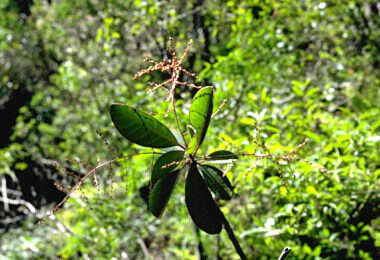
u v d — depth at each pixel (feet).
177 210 11.20
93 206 10.78
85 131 16.29
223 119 10.43
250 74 11.29
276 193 8.40
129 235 12.32
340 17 16.02
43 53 22.94
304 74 14.07
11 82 24.12
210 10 16.05
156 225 13.71
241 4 14.99
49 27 22.15
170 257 13.07
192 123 3.31
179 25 15.76
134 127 3.25
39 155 18.07
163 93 12.39
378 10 16.70
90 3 20.47
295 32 15.19
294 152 4.12
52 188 20.62
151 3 14.76
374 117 9.17
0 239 17.24
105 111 16.34
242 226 10.36
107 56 16.96
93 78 17.16
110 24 16.62
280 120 9.32
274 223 7.86
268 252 8.98
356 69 14.99
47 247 14.30
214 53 15.06
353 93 13.29
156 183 3.36
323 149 7.94
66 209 14.40
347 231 8.16
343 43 15.94
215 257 11.10
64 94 18.43
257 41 11.85
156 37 15.40
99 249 11.13
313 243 8.80
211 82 12.39
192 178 3.37
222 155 3.61
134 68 16.03
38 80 23.41
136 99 12.84
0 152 17.97
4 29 24.64
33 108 23.29
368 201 8.24
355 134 7.86
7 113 25.64
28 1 28.35
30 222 17.16
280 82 12.60
